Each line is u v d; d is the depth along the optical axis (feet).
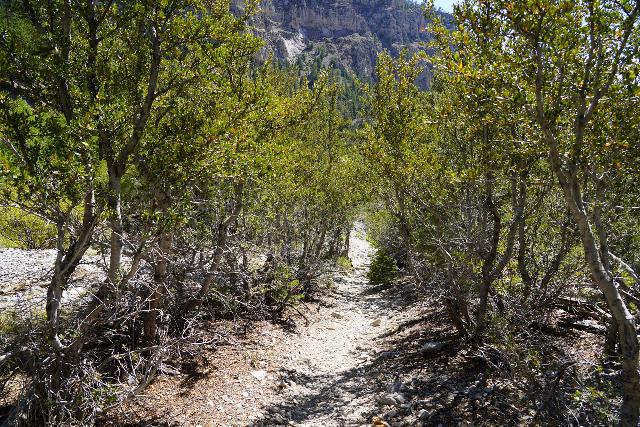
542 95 14.94
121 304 22.16
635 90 13.01
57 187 17.19
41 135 18.01
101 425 20.86
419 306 48.70
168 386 26.35
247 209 35.88
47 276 20.45
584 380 20.01
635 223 25.00
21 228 34.12
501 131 20.52
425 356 32.19
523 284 28.37
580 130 14.42
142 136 21.01
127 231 24.44
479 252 28.55
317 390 29.45
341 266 80.48
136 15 19.95
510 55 14.55
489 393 24.18
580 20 14.17
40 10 21.11
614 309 14.99
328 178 55.47
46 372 18.33
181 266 30.89
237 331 37.35
